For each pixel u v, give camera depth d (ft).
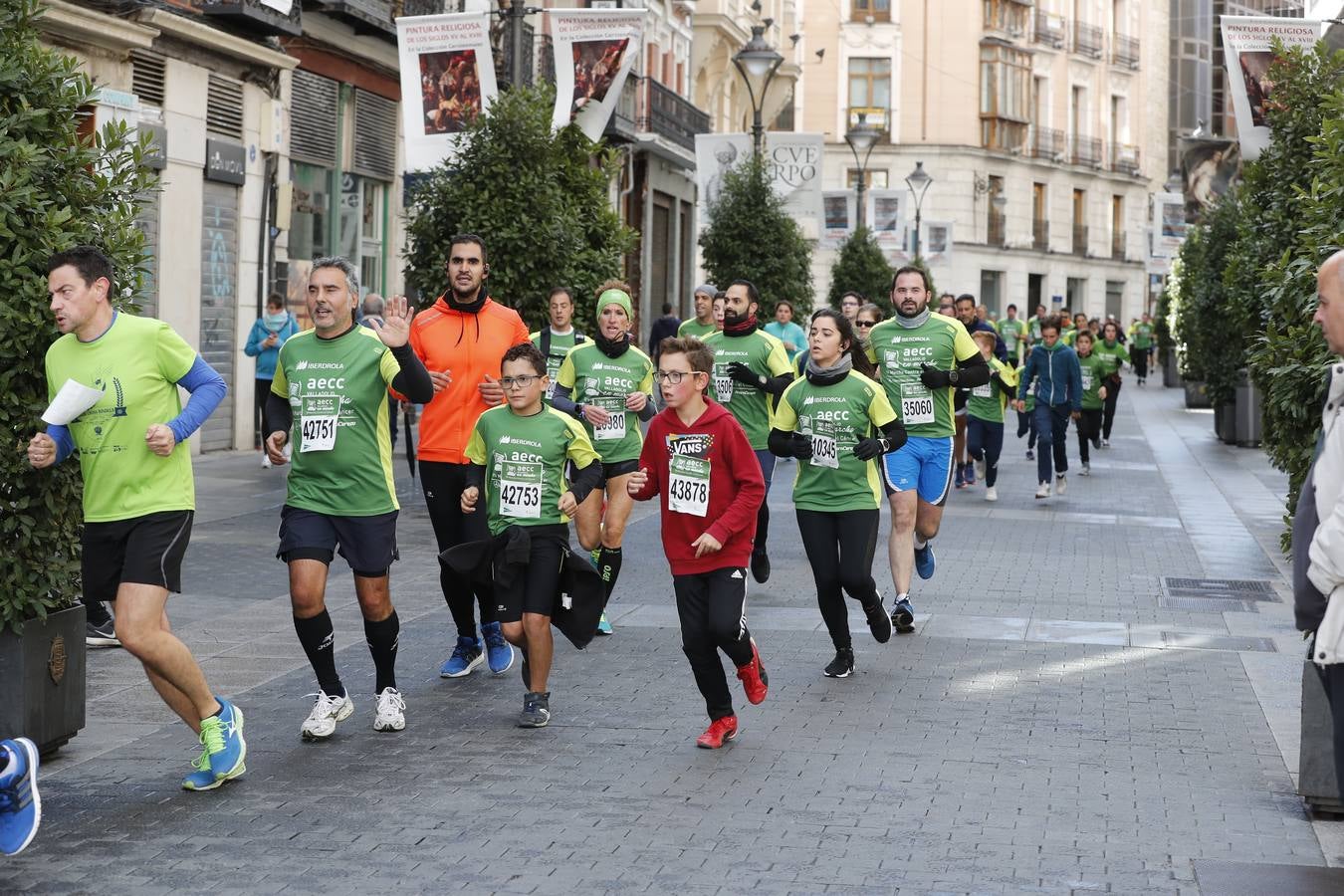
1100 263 267.18
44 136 23.89
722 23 165.07
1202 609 39.63
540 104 55.21
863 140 142.82
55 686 24.25
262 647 33.37
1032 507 63.67
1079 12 261.03
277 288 83.15
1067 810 22.58
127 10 66.85
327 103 88.79
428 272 55.47
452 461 30.99
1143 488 71.72
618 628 36.24
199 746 25.64
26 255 22.91
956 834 21.43
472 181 54.85
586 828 21.49
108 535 22.71
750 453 25.90
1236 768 24.94
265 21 77.30
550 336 40.96
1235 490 71.00
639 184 143.64
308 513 26.13
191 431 22.43
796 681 31.04
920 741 26.43
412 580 42.50
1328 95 28.89
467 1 102.58
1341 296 16.40
